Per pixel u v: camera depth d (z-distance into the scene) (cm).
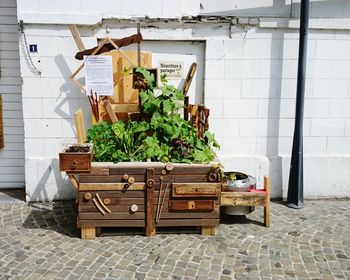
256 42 541
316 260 387
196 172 424
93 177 416
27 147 536
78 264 371
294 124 554
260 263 379
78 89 530
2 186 581
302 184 533
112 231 437
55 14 509
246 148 562
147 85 471
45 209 510
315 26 536
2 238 423
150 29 527
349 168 568
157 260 381
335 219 491
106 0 517
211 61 540
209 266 372
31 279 345
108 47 500
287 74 550
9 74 559
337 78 554
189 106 510
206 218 432
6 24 548
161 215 429
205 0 529
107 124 472
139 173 420
